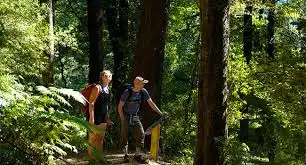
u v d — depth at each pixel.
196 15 23.94
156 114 11.98
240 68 13.72
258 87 12.65
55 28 17.22
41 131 5.27
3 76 5.51
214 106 8.02
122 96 8.99
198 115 8.32
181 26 24.86
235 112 14.05
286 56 11.43
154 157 9.91
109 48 23.28
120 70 20.81
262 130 17.11
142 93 9.15
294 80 10.81
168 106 19.86
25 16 11.76
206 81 8.06
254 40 24.83
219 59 7.96
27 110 5.39
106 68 24.72
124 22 21.47
